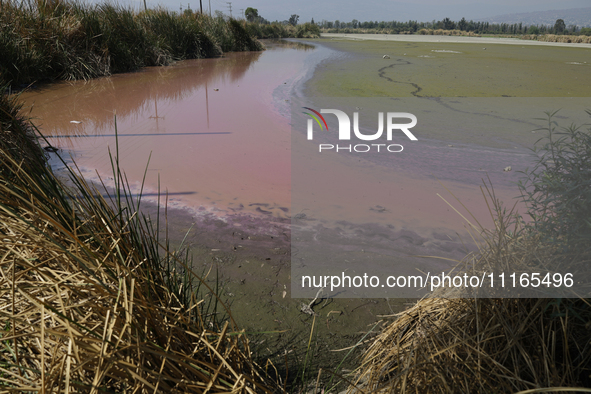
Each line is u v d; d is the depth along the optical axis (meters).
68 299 1.03
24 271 1.09
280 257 2.50
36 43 7.79
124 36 10.84
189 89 8.19
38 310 1.02
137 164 3.95
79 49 8.79
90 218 1.42
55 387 0.93
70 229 1.35
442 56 15.95
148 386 0.96
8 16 7.55
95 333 0.98
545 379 1.11
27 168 1.50
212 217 2.96
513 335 1.14
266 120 5.86
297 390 1.56
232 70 11.37
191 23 14.70
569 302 1.20
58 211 1.38
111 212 1.44
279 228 2.85
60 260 1.20
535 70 11.88
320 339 1.86
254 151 4.48
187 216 2.97
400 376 1.16
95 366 0.96
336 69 11.65
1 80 4.23
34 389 0.88
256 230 2.81
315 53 17.39
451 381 1.15
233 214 3.03
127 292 1.14
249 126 5.51
